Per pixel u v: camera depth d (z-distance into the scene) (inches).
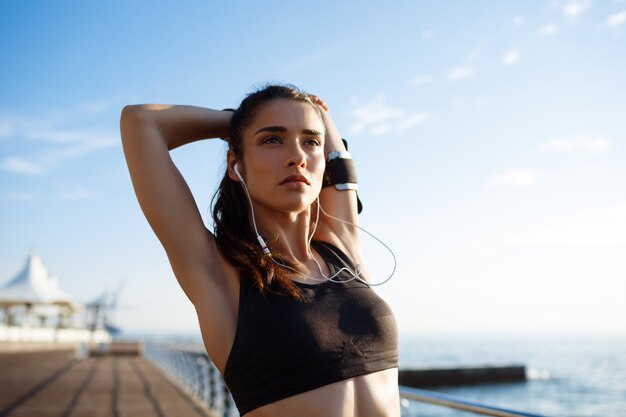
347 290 53.9
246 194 57.6
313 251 60.2
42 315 1525.6
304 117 55.9
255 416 47.5
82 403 356.8
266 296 49.6
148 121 54.5
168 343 616.1
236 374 48.1
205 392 347.3
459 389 1550.2
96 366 705.6
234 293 50.9
